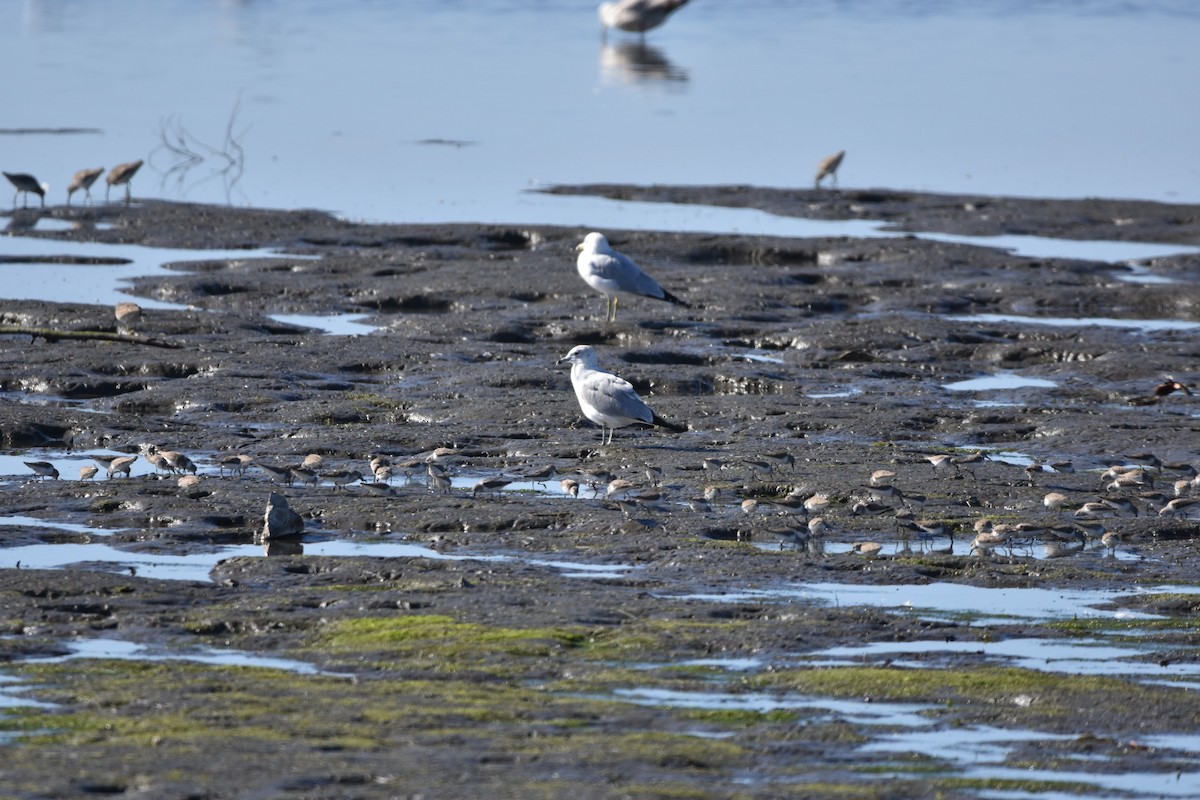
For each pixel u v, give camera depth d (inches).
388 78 2568.9
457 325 1022.4
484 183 1728.6
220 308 1106.7
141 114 2160.4
